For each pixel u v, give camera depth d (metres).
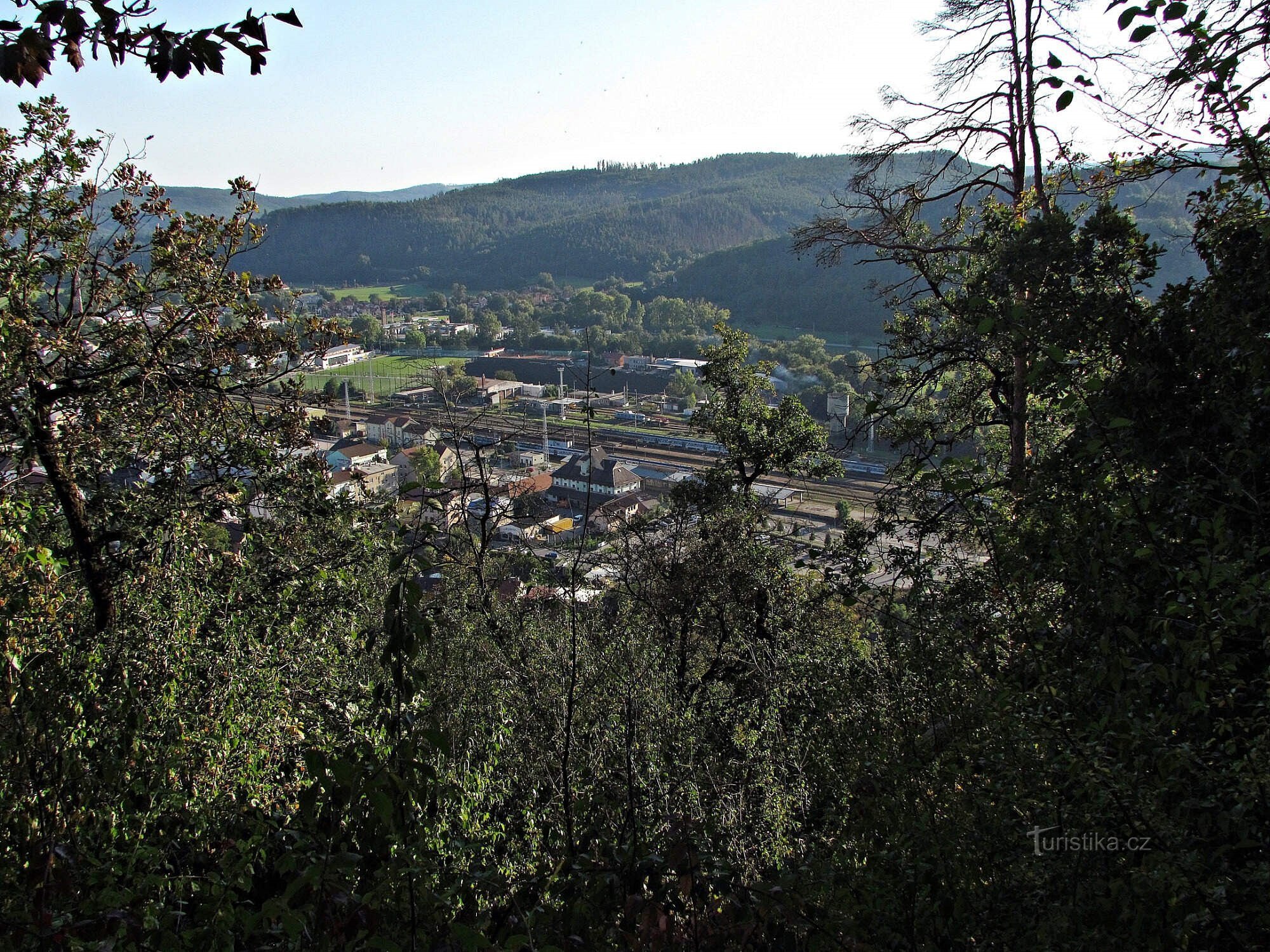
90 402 7.84
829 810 4.83
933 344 10.32
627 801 5.03
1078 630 4.65
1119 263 6.95
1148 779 3.63
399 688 3.04
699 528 10.28
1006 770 4.11
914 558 6.27
